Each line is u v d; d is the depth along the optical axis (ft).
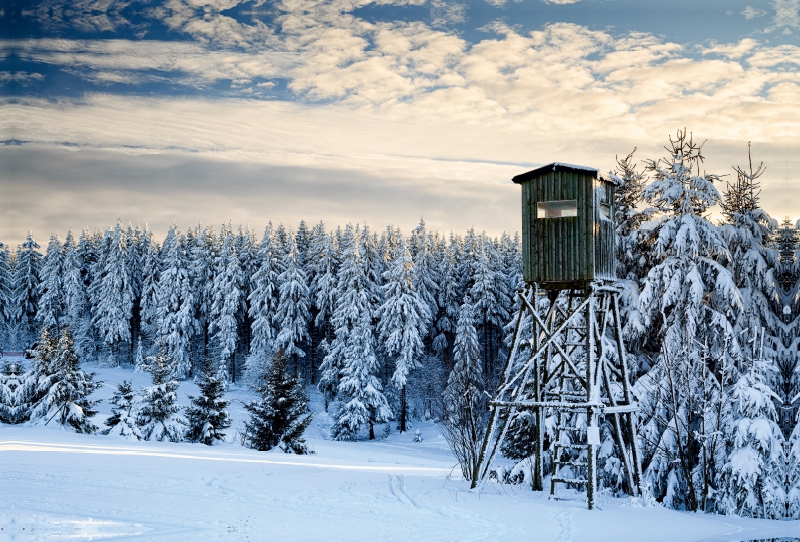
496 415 71.00
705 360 73.97
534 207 68.23
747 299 79.77
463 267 247.91
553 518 55.88
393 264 201.87
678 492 71.67
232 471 77.30
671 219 79.61
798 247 86.12
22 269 273.54
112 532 45.16
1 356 234.17
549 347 71.51
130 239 269.03
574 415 77.56
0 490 56.80
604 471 74.49
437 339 222.28
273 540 45.62
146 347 255.91
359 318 195.62
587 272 65.41
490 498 63.98
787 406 76.89
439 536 48.65
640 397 75.25
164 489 62.64
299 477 75.20
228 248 244.63
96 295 260.01
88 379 134.31
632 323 80.02
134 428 122.42
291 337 218.18
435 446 166.71
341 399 201.46
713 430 71.67
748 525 59.57
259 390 135.44
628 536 50.67
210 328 233.14
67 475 66.90
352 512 56.39
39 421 127.85
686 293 76.59
